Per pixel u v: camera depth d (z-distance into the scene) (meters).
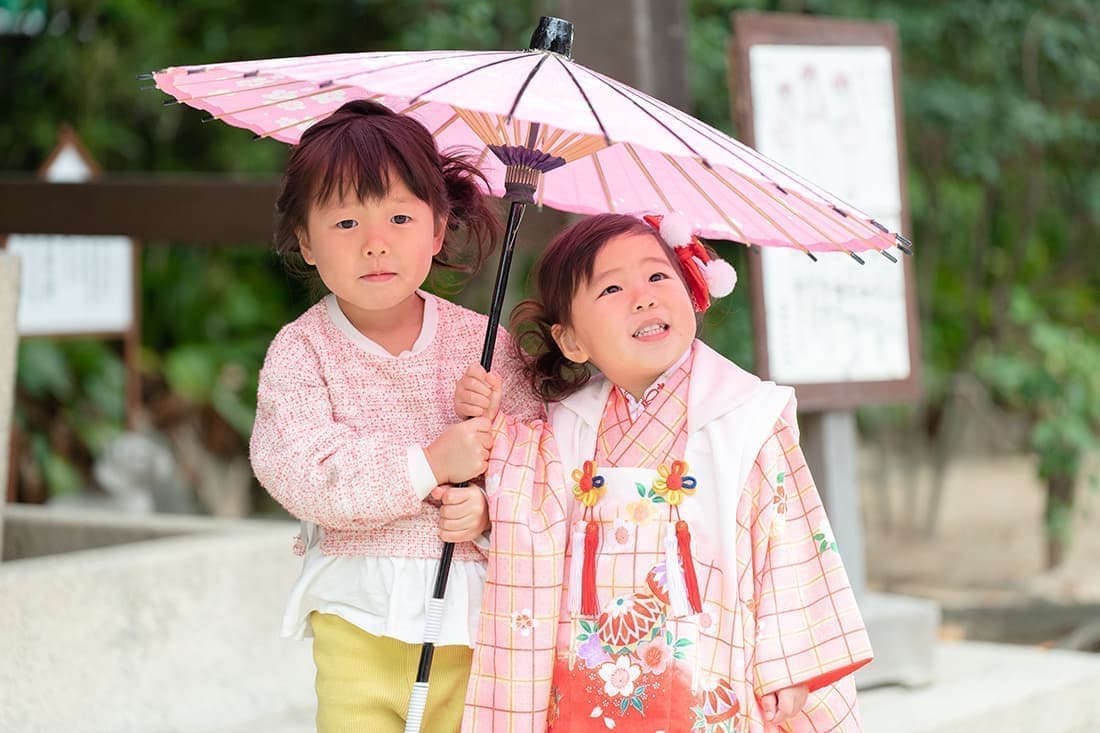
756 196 4.60
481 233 4.81
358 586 4.38
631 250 4.52
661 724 4.30
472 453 4.27
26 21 15.12
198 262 16.58
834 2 13.08
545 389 4.84
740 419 4.48
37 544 8.96
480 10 12.62
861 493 18.00
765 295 7.73
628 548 4.43
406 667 4.44
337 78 3.76
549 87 3.89
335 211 4.18
